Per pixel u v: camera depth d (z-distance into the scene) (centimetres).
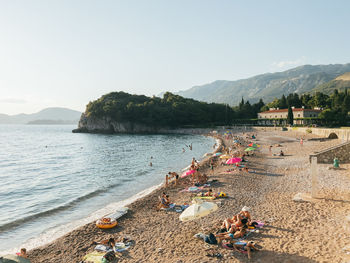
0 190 3019
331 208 1466
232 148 5575
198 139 10406
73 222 1853
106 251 1264
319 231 1176
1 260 946
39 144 10631
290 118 10594
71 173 4000
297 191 1936
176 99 18588
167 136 12950
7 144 10900
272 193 1973
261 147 5269
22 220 1956
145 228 1556
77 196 2597
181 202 2031
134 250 1265
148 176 3450
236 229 1222
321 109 12875
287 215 1441
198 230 1410
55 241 1487
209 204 1233
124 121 17425
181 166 4147
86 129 19425
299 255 977
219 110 17588
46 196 2675
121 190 2753
